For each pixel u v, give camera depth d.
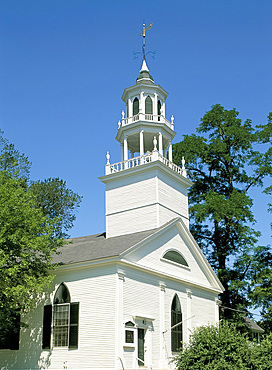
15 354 27.75
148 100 37.75
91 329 25.08
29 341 27.41
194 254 35.12
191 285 33.31
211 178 47.31
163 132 37.19
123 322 24.72
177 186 36.38
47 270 27.12
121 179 35.44
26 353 27.28
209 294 36.16
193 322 32.44
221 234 45.06
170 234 32.16
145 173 34.16
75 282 26.69
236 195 42.62
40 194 48.28
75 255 28.78
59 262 27.73
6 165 45.69
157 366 27.16
